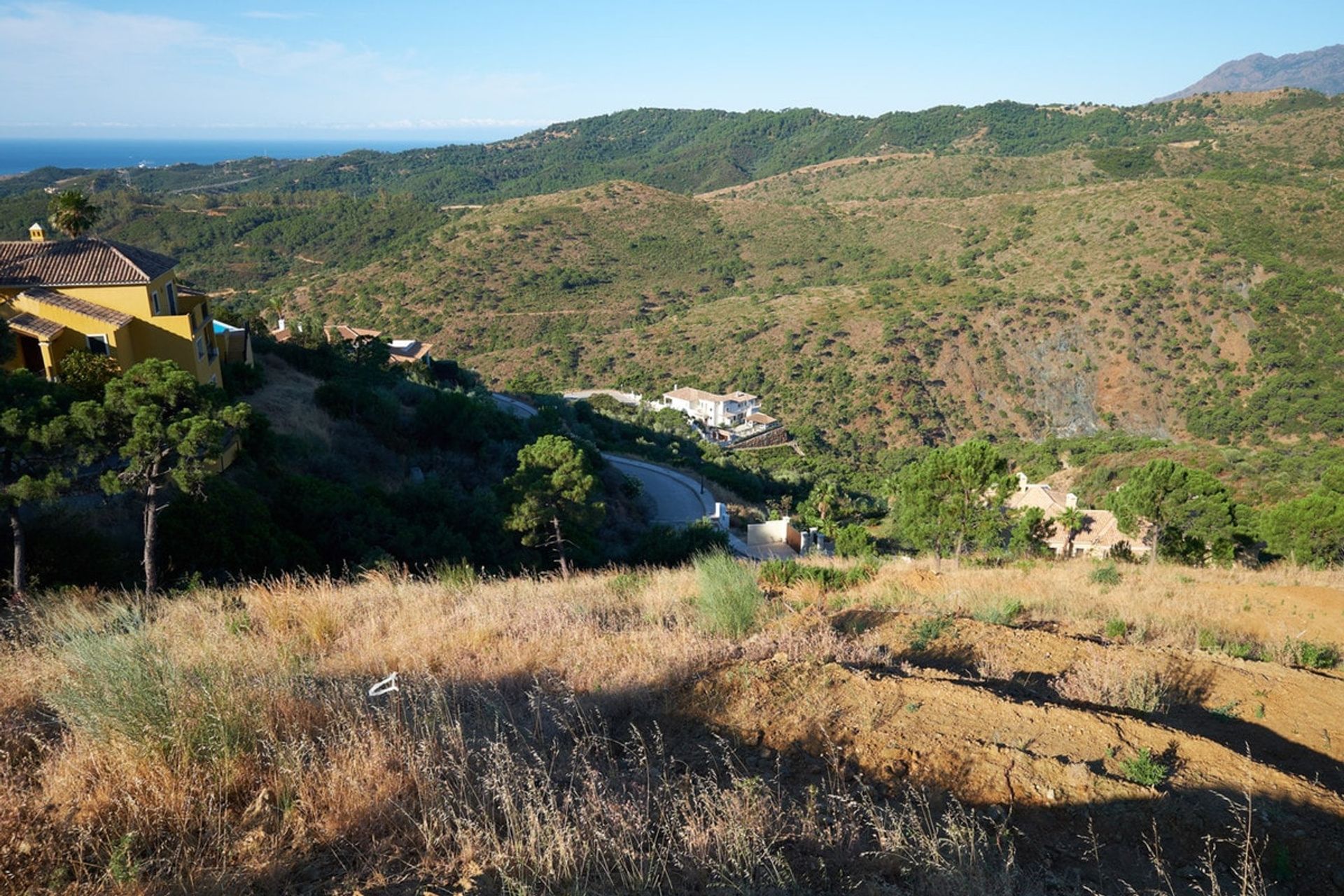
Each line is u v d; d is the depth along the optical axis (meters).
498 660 6.22
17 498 10.81
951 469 18.02
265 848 3.38
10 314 19.64
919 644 6.90
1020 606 9.64
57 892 3.04
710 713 4.94
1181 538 20.91
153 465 12.50
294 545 15.51
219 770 3.90
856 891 3.20
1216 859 3.51
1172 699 5.52
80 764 3.92
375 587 10.49
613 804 3.65
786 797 3.95
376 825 3.59
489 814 3.66
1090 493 52.53
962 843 3.39
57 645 5.96
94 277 20.72
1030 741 4.51
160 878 3.10
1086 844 3.61
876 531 38.59
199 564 13.28
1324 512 19.02
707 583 8.30
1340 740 4.94
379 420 29.98
